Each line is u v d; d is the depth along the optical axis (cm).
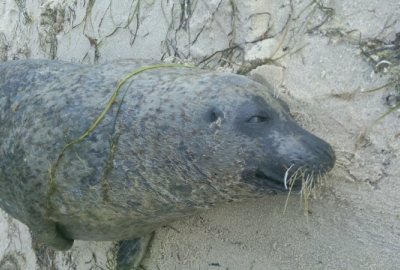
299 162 89
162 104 94
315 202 102
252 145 90
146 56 133
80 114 100
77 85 104
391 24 96
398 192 93
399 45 94
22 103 108
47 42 167
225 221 114
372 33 98
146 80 99
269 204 108
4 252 178
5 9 192
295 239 104
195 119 92
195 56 121
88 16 151
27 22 181
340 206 99
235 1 115
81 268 145
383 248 95
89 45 149
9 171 107
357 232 98
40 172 103
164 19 130
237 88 93
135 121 96
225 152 91
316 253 102
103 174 99
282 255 106
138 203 101
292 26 107
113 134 97
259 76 109
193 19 123
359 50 98
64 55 158
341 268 99
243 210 112
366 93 97
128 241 129
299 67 105
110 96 99
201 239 118
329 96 101
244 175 92
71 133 100
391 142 94
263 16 111
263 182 93
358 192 97
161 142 94
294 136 91
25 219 113
